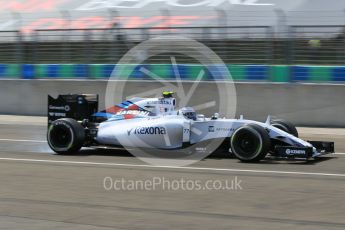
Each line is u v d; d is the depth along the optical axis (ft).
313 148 71.56
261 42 134.51
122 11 184.03
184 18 169.58
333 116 118.52
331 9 149.59
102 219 44.04
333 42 125.59
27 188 56.29
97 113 83.20
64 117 83.46
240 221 43.19
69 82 143.74
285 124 78.38
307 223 42.42
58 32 157.89
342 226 41.55
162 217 44.62
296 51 128.88
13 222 43.19
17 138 101.96
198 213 45.91
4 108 149.79
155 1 185.06
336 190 53.98
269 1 163.32
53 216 45.03
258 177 60.95
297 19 148.66
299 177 60.75
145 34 147.95
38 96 146.00
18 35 153.69
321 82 123.85
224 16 153.28
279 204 48.62
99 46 149.38
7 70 153.48
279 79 127.75
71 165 70.08
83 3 196.85
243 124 72.18
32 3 206.80
